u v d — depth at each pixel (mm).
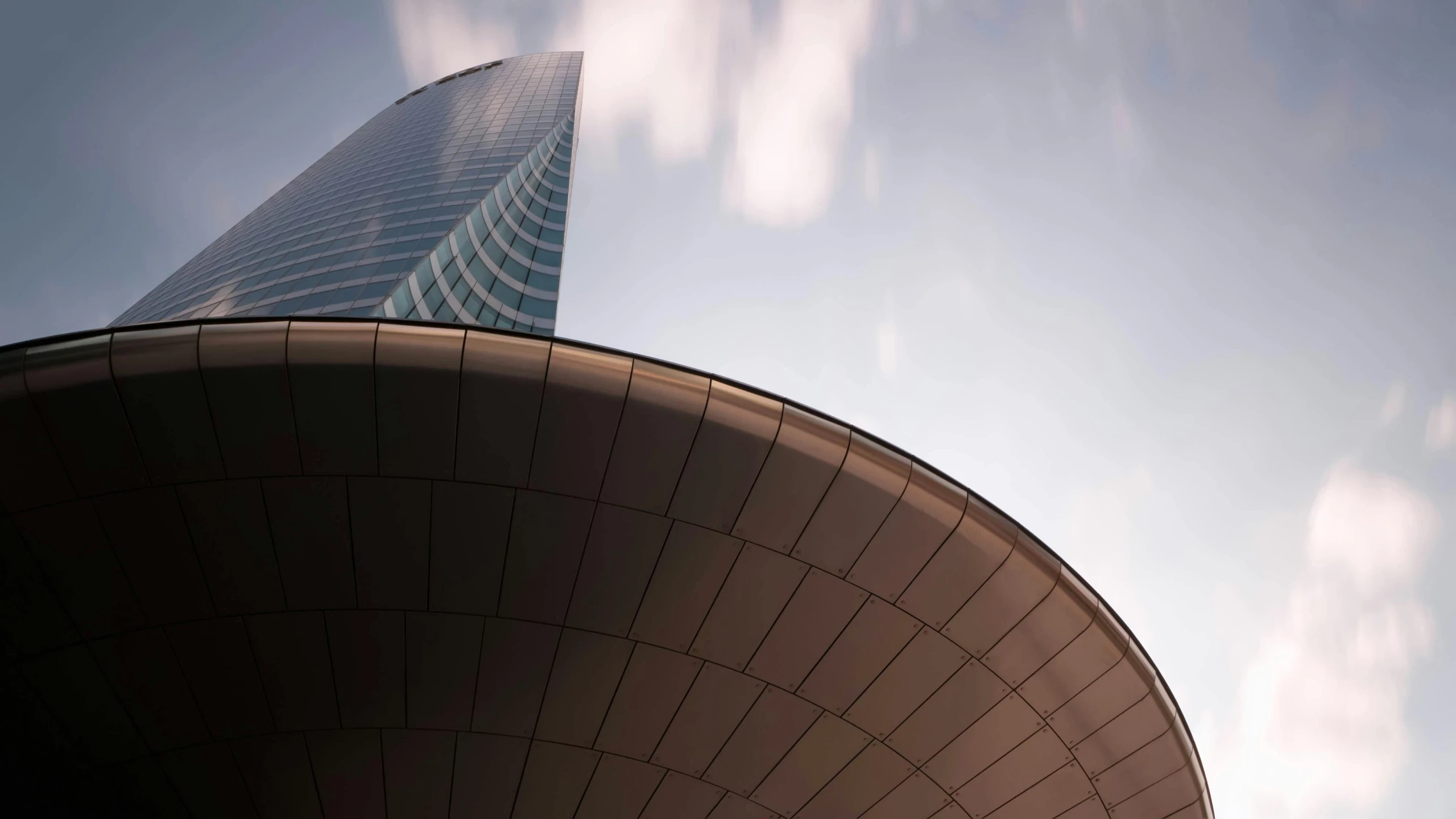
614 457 11805
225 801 12875
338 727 12633
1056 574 13047
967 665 13203
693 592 12414
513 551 12031
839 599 12672
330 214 65625
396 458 11562
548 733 12922
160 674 12094
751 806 13727
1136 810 14734
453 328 11570
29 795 12469
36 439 11047
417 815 13180
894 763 13641
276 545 11758
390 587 12055
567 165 93000
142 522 11477
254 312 43938
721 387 11914
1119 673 13711
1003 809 14172
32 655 11727
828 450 12055
